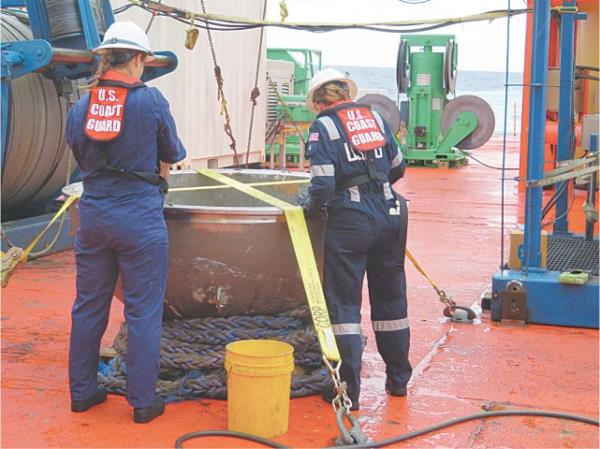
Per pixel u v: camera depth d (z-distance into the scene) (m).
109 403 4.58
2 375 5.01
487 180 17.16
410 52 19.25
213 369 4.69
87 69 7.89
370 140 4.37
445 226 11.23
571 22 7.90
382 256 4.61
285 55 19.58
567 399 4.79
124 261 4.20
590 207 7.85
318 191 4.22
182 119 12.12
